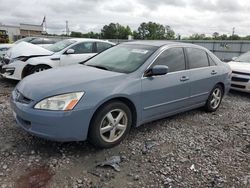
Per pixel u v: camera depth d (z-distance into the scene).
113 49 5.18
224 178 3.28
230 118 5.63
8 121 4.61
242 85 7.84
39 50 8.15
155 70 4.14
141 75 4.14
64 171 3.23
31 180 3.01
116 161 3.48
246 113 6.10
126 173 3.28
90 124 3.60
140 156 3.71
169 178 3.22
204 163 3.62
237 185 3.15
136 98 4.01
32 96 3.45
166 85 4.46
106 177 3.17
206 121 5.32
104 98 3.59
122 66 4.36
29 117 3.38
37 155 3.54
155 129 4.70
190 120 5.31
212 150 4.02
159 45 4.78
